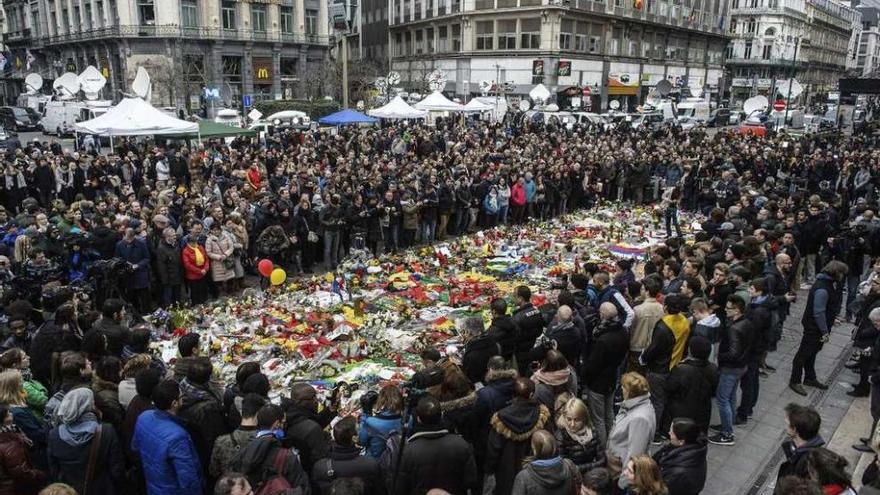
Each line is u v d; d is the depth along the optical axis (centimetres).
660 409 690
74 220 1141
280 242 1273
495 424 512
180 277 1108
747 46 9962
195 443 500
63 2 6228
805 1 10531
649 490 422
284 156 2105
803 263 1277
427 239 1611
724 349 706
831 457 421
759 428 762
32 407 546
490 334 683
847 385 880
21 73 7000
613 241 1580
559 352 628
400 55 7181
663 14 6819
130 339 659
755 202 1455
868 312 819
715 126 5762
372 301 1116
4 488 452
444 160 2103
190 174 1947
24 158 1844
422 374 568
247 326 982
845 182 2061
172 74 5078
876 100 6812
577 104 5194
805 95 10550
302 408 517
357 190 1466
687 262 843
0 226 1152
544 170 1906
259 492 424
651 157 2255
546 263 1354
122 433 508
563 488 436
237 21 5762
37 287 931
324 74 5728
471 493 581
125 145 2230
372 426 521
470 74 5988
